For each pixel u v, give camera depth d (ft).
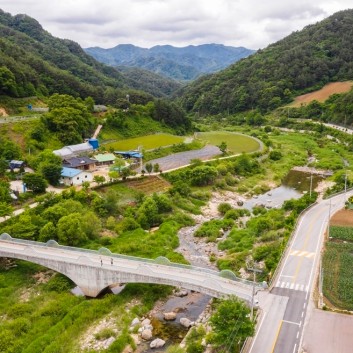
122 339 213.66
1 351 203.92
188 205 431.02
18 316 236.84
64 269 265.13
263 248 301.63
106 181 437.99
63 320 229.66
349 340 194.18
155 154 587.27
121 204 398.62
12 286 270.67
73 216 325.42
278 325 205.16
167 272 249.96
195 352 195.00
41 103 647.15
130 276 249.14
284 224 350.02
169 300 260.62
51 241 290.76
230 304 196.54
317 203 410.72
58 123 531.09
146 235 353.10
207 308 247.50
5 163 419.95
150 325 230.27
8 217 338.95
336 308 221.46
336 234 319.88
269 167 609.83
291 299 228.43
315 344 191.31
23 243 295.69
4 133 477.36
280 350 187.32
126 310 245.24
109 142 608.60
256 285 239.09
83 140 560.61
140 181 460.55
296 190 515.91
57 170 414.00
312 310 218.38
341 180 495.00
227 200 466.70
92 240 333.42
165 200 409.08
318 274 258.57
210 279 236.02
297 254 288.30
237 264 294.46
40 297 257.55
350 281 248.11
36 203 366.63
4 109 568.82
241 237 343.26
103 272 253.85
